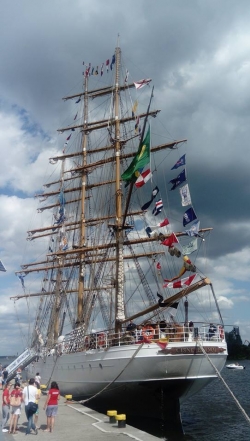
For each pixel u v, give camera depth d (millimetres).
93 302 45594
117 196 45000
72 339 39406
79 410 29000
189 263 28766
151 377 29047
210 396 60094
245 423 36750
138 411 31406
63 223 62000
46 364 46031
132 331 30531
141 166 32938
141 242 46500
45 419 26141
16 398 21953
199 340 29422
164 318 33844
